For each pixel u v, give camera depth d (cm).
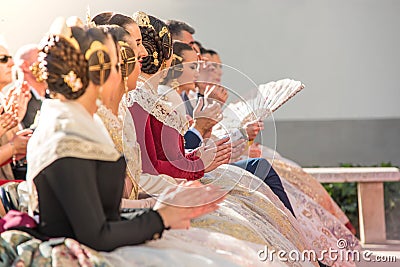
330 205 1527
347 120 3288
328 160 3297
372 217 1767
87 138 668
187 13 3041
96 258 640
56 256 642
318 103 3269
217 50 3094
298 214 1259
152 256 670
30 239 678
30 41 1475
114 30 865
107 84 709
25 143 901
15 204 837
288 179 1495
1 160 895
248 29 3123
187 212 707
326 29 3198
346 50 3222
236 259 735
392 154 3284
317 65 3216
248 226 879
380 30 3216
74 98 693
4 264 660
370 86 3253
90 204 653
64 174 647
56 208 678
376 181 1762
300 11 3169
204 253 712
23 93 889
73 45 689
